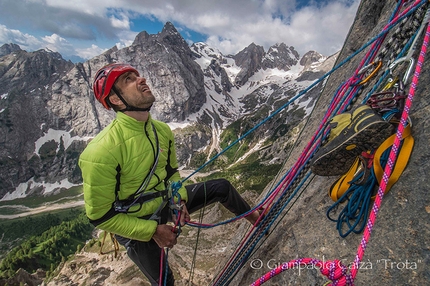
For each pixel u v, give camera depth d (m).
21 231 140.62
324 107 6.23
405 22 2.56
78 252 75.62
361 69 2.84
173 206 3.49
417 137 2.44
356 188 2.47
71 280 57.72
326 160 2.48
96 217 2.99
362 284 2.33
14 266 94.81
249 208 4.29
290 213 4.19
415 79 2.08
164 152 3.51
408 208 2.26
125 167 3.04
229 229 43.78
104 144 2.90
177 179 3.77
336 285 1.72
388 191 2.48
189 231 46.41
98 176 2.84
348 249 2.63
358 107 2.45
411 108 2.70
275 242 3.99
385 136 2.19
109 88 3.01
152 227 3.19
